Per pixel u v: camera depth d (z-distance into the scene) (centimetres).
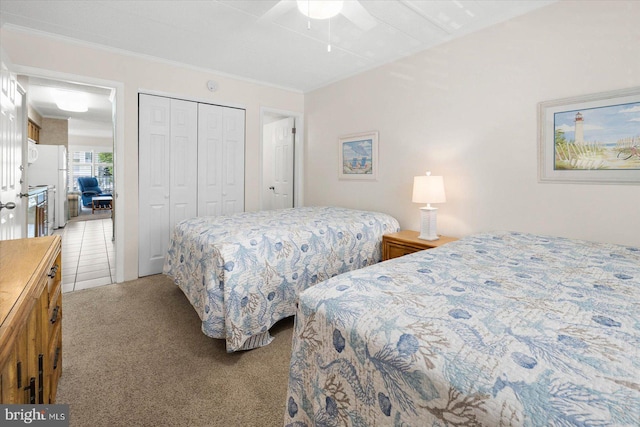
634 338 72
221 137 366
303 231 228
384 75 326
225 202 373
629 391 54
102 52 288
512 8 225
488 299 96
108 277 321
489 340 72
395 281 111
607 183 196
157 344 196
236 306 181
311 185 425
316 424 89
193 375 167
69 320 226
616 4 189
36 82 370
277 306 204
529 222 230
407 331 77
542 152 221
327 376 88
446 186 279
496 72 243
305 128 432
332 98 388
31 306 78
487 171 252
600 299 96
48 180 600
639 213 185
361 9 225
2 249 121
